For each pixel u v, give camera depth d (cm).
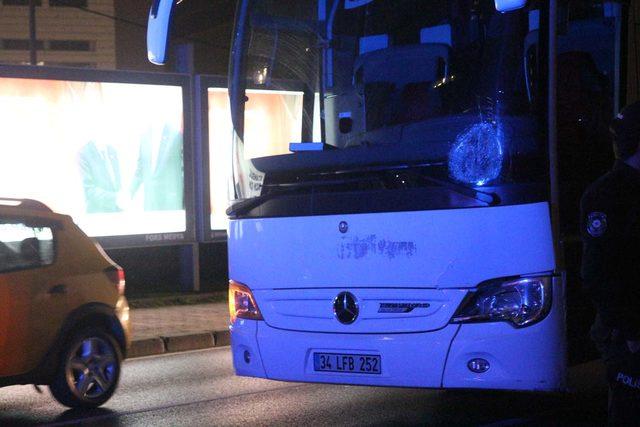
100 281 999
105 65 3291
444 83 749
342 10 827
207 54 2853
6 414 969
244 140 860
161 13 897
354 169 762
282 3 875
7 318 906
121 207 2023
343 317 761
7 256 925
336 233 768
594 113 764
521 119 714
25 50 3431
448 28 759
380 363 742
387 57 784
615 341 484
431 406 906
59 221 988
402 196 739
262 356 805
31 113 1919
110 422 907
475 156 716
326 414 889
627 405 483
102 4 3297
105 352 992
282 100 857
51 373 944
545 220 702
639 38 800
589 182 755
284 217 797
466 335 711
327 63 828
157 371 1239
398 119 762
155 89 2056
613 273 475
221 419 892
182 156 2092
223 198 2134
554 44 721
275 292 798
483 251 709
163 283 2361
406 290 734
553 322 699
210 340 1504
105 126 2000
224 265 2436
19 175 1912
